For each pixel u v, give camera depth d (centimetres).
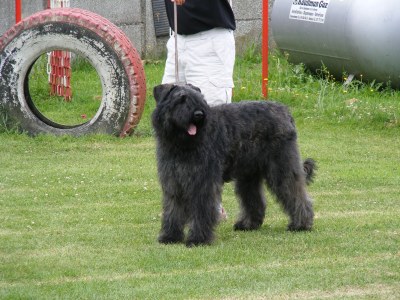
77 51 1891
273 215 1334
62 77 2305
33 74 2414
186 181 1127
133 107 1889
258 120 1190
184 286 971
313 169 1266
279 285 977
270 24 2822
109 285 975
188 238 1148
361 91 2353
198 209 1134
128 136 1908
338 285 979
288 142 1211
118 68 1883
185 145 1110
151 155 1739
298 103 2252
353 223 1263
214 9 1284
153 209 1355
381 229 1235
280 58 2656
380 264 1058
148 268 1044
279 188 1212
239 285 977
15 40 1894
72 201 1403
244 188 1245
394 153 1792
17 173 1580
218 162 1137
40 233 1212
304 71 2567
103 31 1884
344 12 2338
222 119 1155
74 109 2231
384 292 959
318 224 1262
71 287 966
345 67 2416
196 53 1299
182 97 1085
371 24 2289
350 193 1465
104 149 1794
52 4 2236
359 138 1930
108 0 2705
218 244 1152
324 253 1111
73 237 1188
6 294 938
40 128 1898
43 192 1452
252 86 2342
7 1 2623
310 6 2447
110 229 1238
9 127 1905
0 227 1243
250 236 1205
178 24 1300
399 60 2294
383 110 2125
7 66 1889
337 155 1762
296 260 1080
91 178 1552
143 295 941
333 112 2130
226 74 1308
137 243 1161
